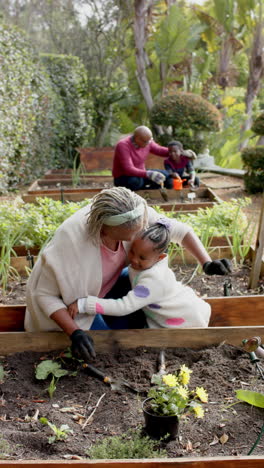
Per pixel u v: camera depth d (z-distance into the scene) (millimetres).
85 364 2533
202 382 2424
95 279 2598
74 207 4969
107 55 13422
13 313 3002
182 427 2096
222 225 4820
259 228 3668
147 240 2549
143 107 14555
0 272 3912
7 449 1934
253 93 15430
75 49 13992
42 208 5152
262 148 8102
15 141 8773
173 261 4461
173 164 7246
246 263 4402
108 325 2930
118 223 2373
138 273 2688
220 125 11469
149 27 14188
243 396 2143
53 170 10734
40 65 11586
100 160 10711
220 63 16594
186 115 10430
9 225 4535
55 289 2604
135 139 6566
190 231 2984
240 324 3113
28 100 9680
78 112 12734
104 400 2318
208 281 4051
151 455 1894
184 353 2652
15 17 13789
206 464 1673
